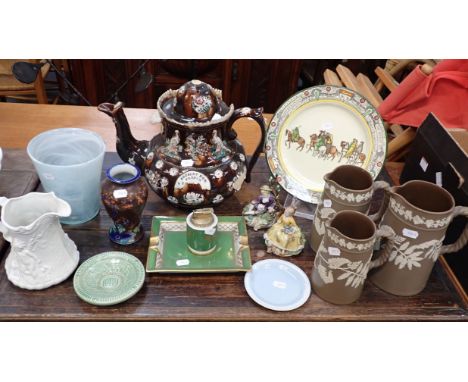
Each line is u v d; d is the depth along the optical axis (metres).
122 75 2.25
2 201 0.89
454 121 1.31
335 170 1.01
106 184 1.01
